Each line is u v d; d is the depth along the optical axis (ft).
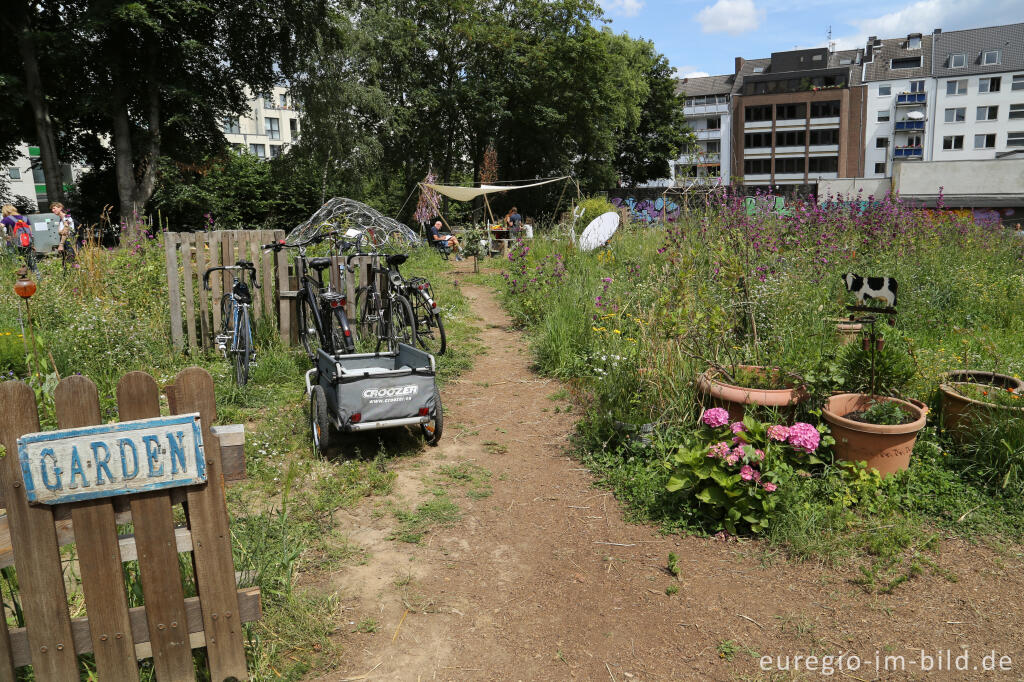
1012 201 64.28
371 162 108.06
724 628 10.39
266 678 9.15
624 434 16.84
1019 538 12.46
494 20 119.96
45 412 15.29
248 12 87.15
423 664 9.70
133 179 85.35
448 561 12.39
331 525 13.43
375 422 16.15
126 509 8.10
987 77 226.99
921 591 11.10
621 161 178.60
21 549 7.69
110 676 8.16
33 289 16.06
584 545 12.94
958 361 19.63
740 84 262.26
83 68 83.20
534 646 10.10
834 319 21.65
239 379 21.26
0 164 99.40
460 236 72.90
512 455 17.28
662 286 23.26
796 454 13.97
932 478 14.24
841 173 241.14
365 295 27.14
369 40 106.11
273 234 26.22
